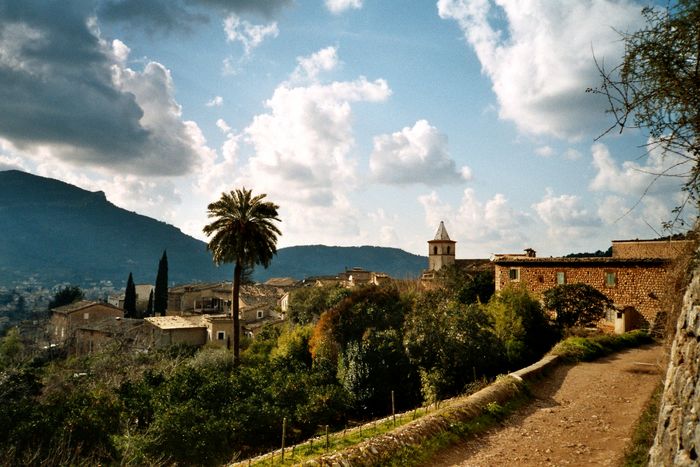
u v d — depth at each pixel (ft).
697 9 16.07
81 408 65.67
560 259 116.47
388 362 81.00
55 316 249.75
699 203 17.90
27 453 47.57
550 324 98.99
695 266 22.25
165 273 258.16
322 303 183.01
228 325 182.29
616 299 106.93
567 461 31.78
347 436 41.42
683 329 21.85
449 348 76.59
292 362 109.19
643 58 17.12
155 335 176.96
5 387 79.77
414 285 177.99
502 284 127.13
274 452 39.55
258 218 112.88
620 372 60.85
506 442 36.27
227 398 79.36
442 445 34.94
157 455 54.60
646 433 32.48
